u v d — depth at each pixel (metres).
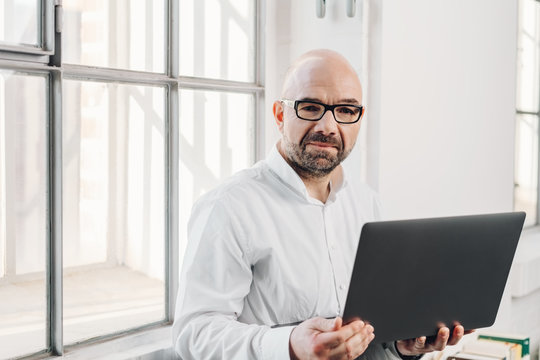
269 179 1.62
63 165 1.82
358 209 1.75
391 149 2.47
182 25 2.14
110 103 1.93
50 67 1.70
